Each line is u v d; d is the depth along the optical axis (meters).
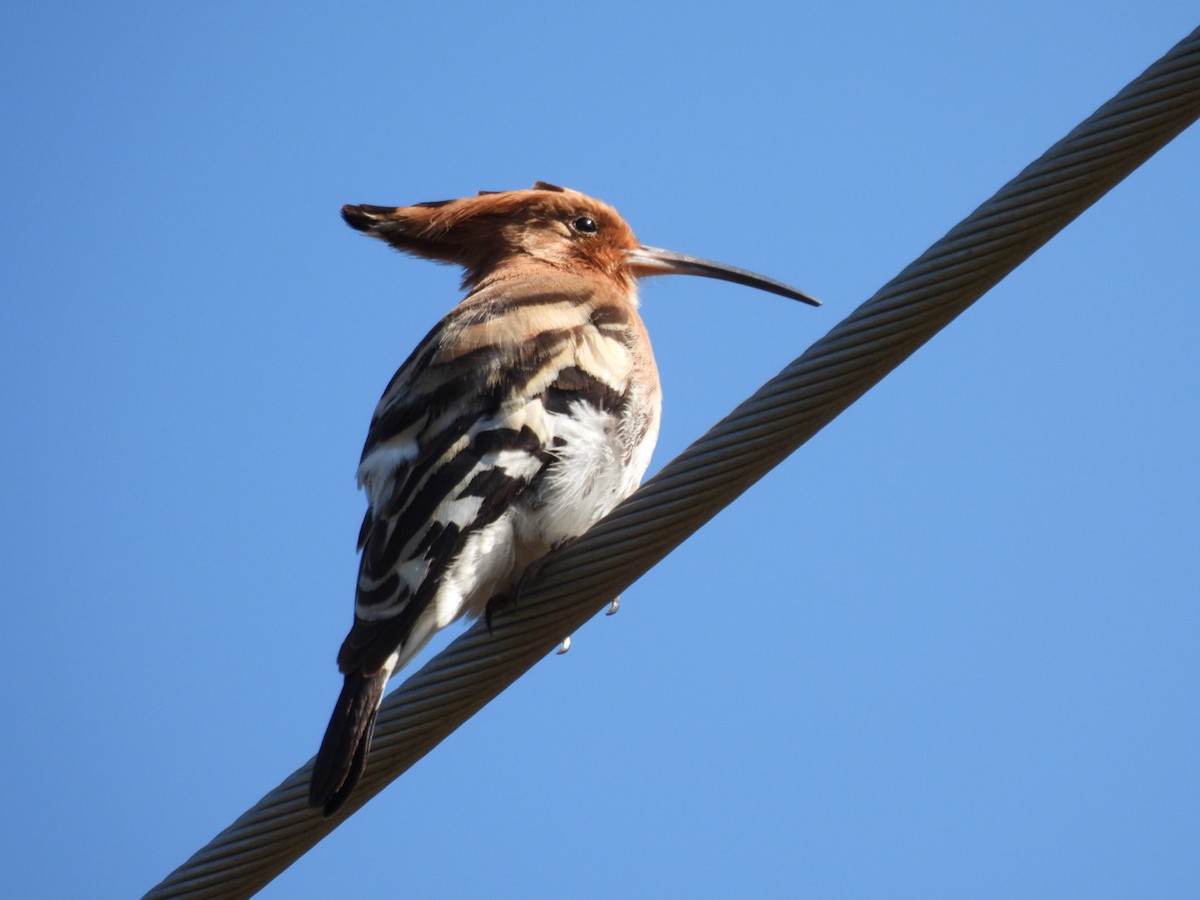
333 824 9.67
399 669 10.20
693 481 9.59
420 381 11.31
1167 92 9.13
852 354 9.38
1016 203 9.27
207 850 9.45
